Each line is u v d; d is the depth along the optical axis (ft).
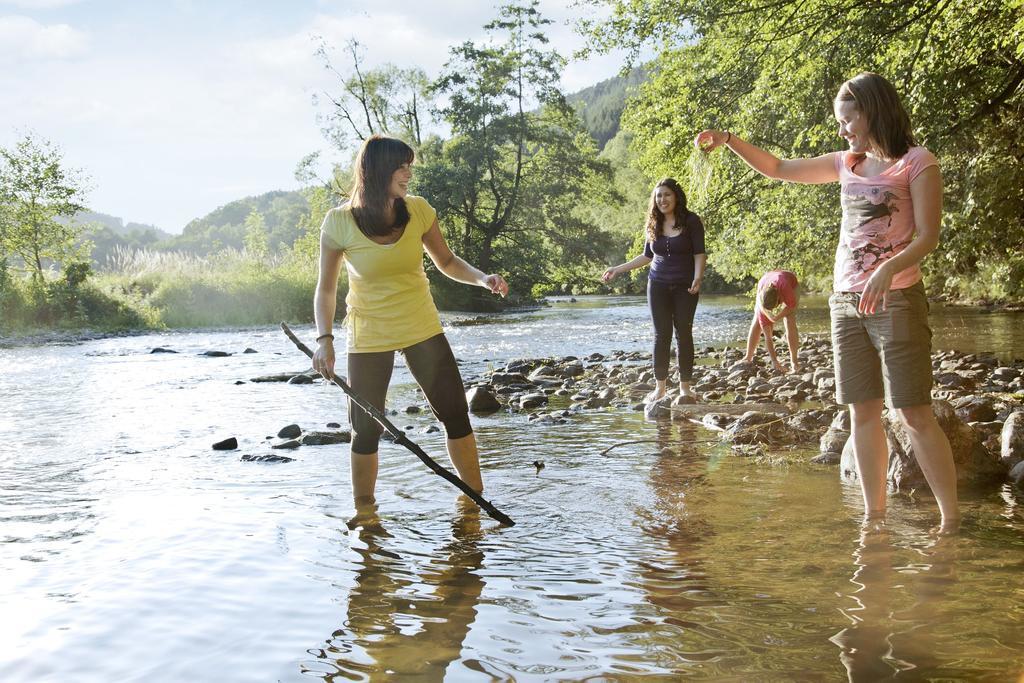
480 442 18.92
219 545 11.32
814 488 13.92
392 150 13.10
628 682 7.16
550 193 127.13
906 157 11.90
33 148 85.15
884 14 32.94
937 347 37.83
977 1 29.09
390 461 16.90
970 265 71.10
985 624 8.08
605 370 33.81
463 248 124.26
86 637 8.34
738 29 38.86
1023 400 20.89
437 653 7.84
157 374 37.93
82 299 81.10
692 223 23.98
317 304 13.66
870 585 9.27
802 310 75.56
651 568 10.13
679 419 21.63
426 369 13.80
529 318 79.30
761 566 10.05
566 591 9.41
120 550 11.13
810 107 40.55
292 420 23.09
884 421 14.46
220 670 7.57
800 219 44.39
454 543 11.36
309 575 10.08
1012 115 38.42
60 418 24.06
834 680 7.06
